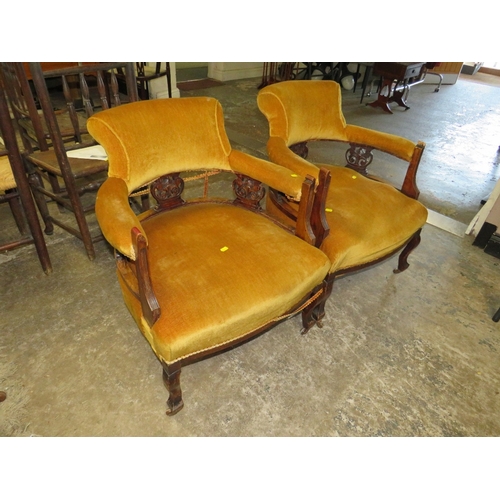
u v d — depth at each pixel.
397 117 4.50
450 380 1.44
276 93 1.62
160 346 1.00
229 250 1.21
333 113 1.81
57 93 3.72
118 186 1.19
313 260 1.23
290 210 1.57
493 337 1.64
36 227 1.65
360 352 1.53
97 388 1.32
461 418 1.31
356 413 1.30
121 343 1.48
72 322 1.55
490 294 1.88
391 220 1.51
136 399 1.29
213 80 5.60
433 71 6.13
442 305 1.79
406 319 1.70
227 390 1.35
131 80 1.79
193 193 2.57
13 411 1.22
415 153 1.62
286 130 1.64
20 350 1.42
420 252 2.15
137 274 0.98
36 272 1.79
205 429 1.23
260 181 1.38
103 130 1.20
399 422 1.29
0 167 1.62
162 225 1.33
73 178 1.64
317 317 1.58
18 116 2.02
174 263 1.15
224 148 1.45
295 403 1.32
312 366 1.46
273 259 1.19
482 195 2.87
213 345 1.08
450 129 4.23
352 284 1.88
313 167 1.38
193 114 1.38
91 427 1.20
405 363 1.50
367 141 1.77
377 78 5.54
